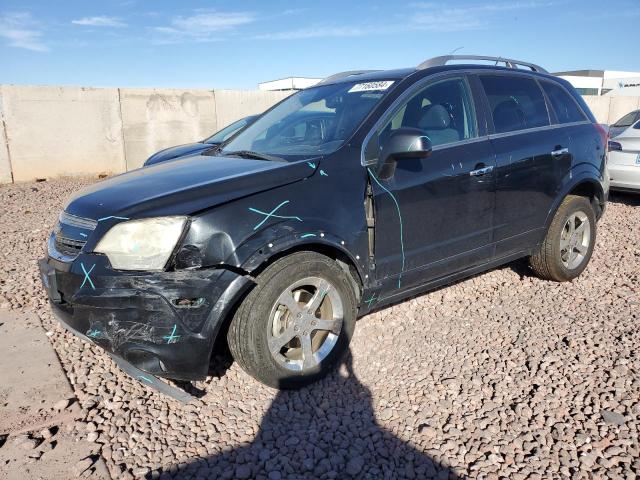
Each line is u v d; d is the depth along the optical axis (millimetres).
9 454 2592
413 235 3516
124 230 2732
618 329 3844
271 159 3406
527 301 4414
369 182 3297
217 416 2920
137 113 13516
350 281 3250
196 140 14352
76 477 2447
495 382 3199
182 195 2846
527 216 4273
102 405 3021
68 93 12633
